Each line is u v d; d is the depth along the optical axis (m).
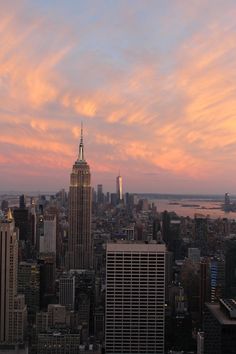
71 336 170.12
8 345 167.62
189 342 164.50
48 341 169.75
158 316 172.75
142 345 172.12
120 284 173.38
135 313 173.62
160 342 171.50
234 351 116.50
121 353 171.25
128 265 174.88
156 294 173.38
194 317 179.62
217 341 119.88
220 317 122.25
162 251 174.75
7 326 182.62
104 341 174.88
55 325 181.50
